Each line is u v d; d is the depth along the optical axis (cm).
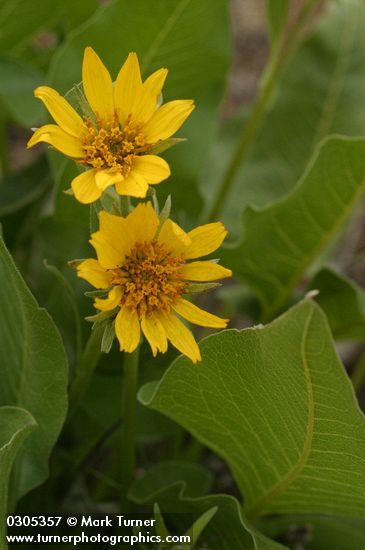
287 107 92
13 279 55
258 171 91
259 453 61
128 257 51
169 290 51
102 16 70
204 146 77
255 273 76
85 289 71
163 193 77
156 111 51
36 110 78
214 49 75
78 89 51
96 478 78
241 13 129
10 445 53
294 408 55
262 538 59
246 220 72
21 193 79
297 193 70
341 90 92
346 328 76
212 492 80
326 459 57
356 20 93
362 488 57
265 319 79
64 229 79
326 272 75
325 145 68
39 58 85
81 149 50
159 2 70
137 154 51
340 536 68
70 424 73
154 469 67
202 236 52
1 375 62
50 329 56
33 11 80
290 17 122
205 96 78
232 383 57
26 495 68
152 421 71
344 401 52
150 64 74
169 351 72
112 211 52
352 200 70
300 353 51
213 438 62
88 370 60
